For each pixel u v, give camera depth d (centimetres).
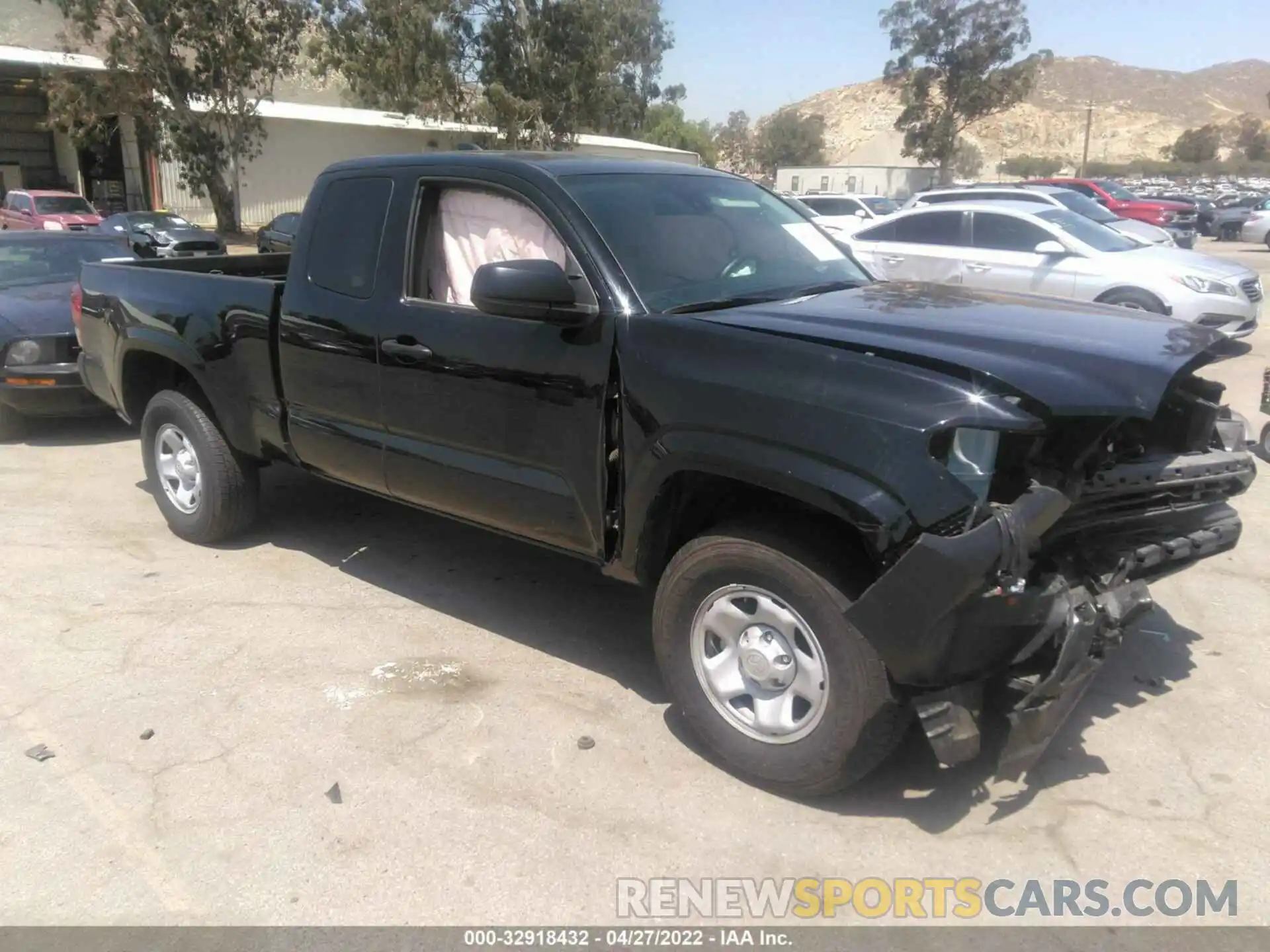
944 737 286
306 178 3778
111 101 3064
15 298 811
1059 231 1104
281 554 537
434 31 3356
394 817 316
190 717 375
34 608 468
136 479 682
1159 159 16762
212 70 3078
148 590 490
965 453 281
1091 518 319
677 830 310
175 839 306
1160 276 1033
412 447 421
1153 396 289
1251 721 366
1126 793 325
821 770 308
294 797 326
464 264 409
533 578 506
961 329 322
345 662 417
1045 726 291
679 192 417
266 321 474
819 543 302
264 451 502
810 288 402
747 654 322
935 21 4775
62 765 345
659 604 344
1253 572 502
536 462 375
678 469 322
